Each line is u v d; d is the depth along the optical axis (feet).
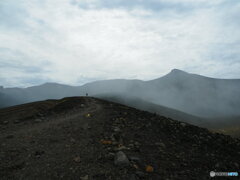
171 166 26.84
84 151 30.37
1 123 57.82
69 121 55.26
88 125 48.80
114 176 22.25
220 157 34.53
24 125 54.24
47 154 29.17
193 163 29.32
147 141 37.96
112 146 32.83
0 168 23.85
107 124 49.47
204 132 54.49
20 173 22.67
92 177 21.83
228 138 54.19
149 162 27.25
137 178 21.99
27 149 31.53
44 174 22.49
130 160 26.63
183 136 45.34
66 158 27.45
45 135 40.73
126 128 46.29
